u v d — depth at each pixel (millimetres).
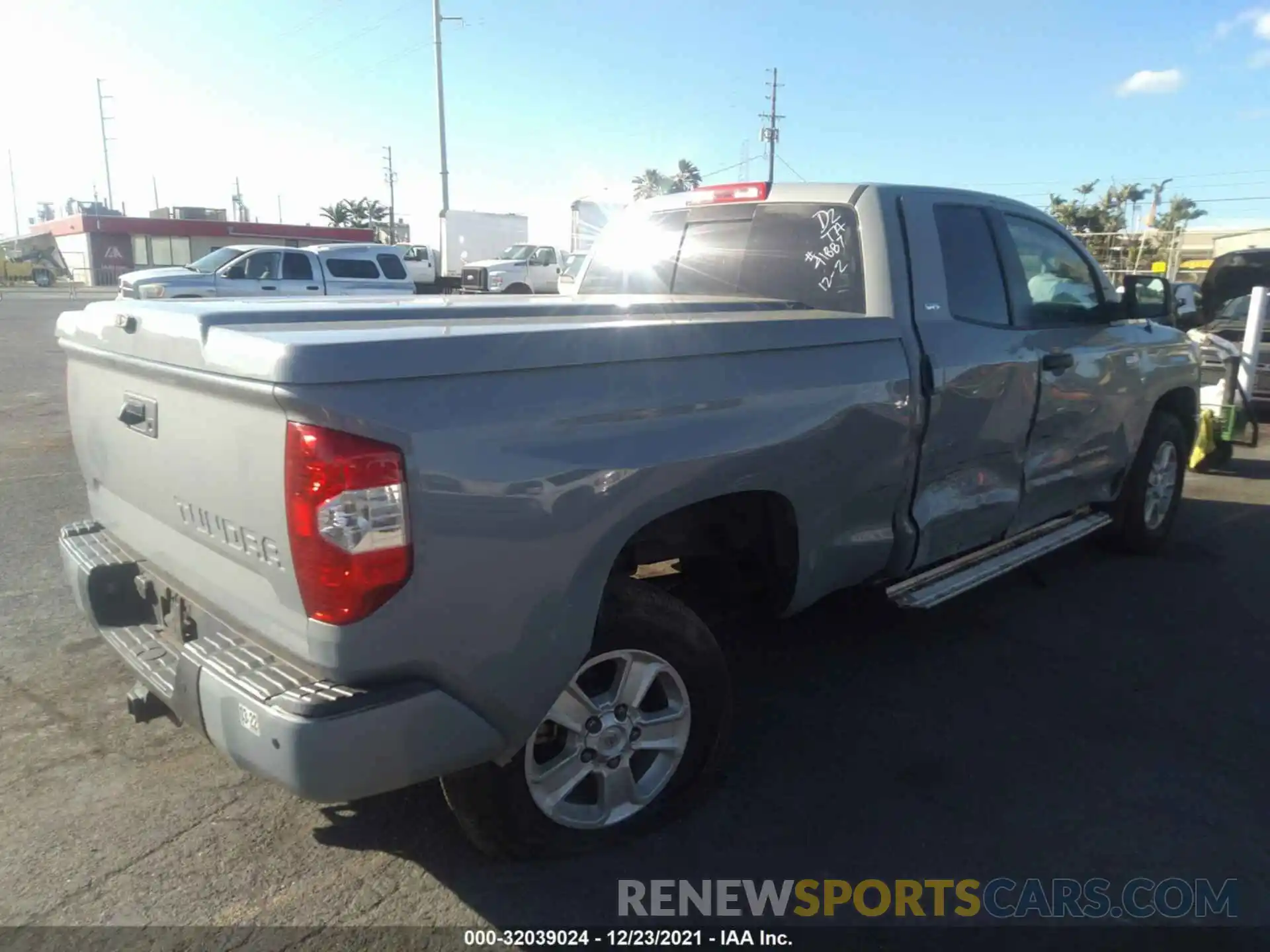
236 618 2664
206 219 49469
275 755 2316
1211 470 9039
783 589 3566
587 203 23016
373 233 49375
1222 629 5031
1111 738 3898
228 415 2467
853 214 4066
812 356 3428
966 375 4051
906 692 4281
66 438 9586
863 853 3156
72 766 3615
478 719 2574
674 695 3207
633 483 2783
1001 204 4648
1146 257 26172
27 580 5492
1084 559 6156
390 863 3064
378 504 2297
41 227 55500
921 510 4004
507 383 2541
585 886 2980
